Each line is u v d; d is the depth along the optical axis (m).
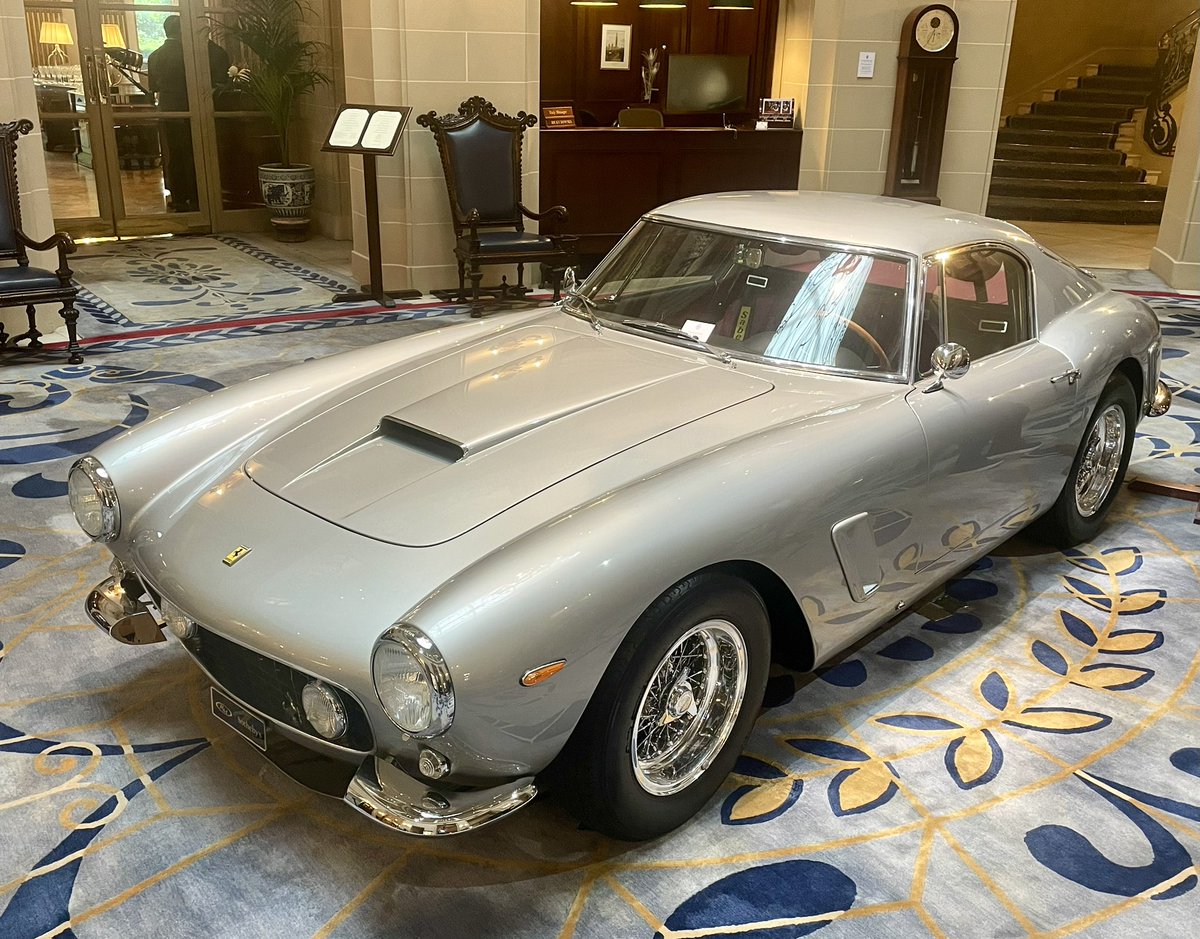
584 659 2.19
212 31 10.75
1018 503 3.62
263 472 2.78
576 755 2.36
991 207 13.75
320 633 2.23
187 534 2.62
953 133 10.35
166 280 8.95
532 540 2.24
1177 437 5.64
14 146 6.48
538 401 2.95
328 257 10.11
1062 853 2.61
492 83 8.31
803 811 2.73
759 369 3.16
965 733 3.09
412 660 2.03
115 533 2.80
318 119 10.95
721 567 2.50
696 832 2.65
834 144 10.02
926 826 2.69
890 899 2.44
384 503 2.54
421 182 8.33
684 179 9.62
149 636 2.89
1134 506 4.77
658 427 2.79
